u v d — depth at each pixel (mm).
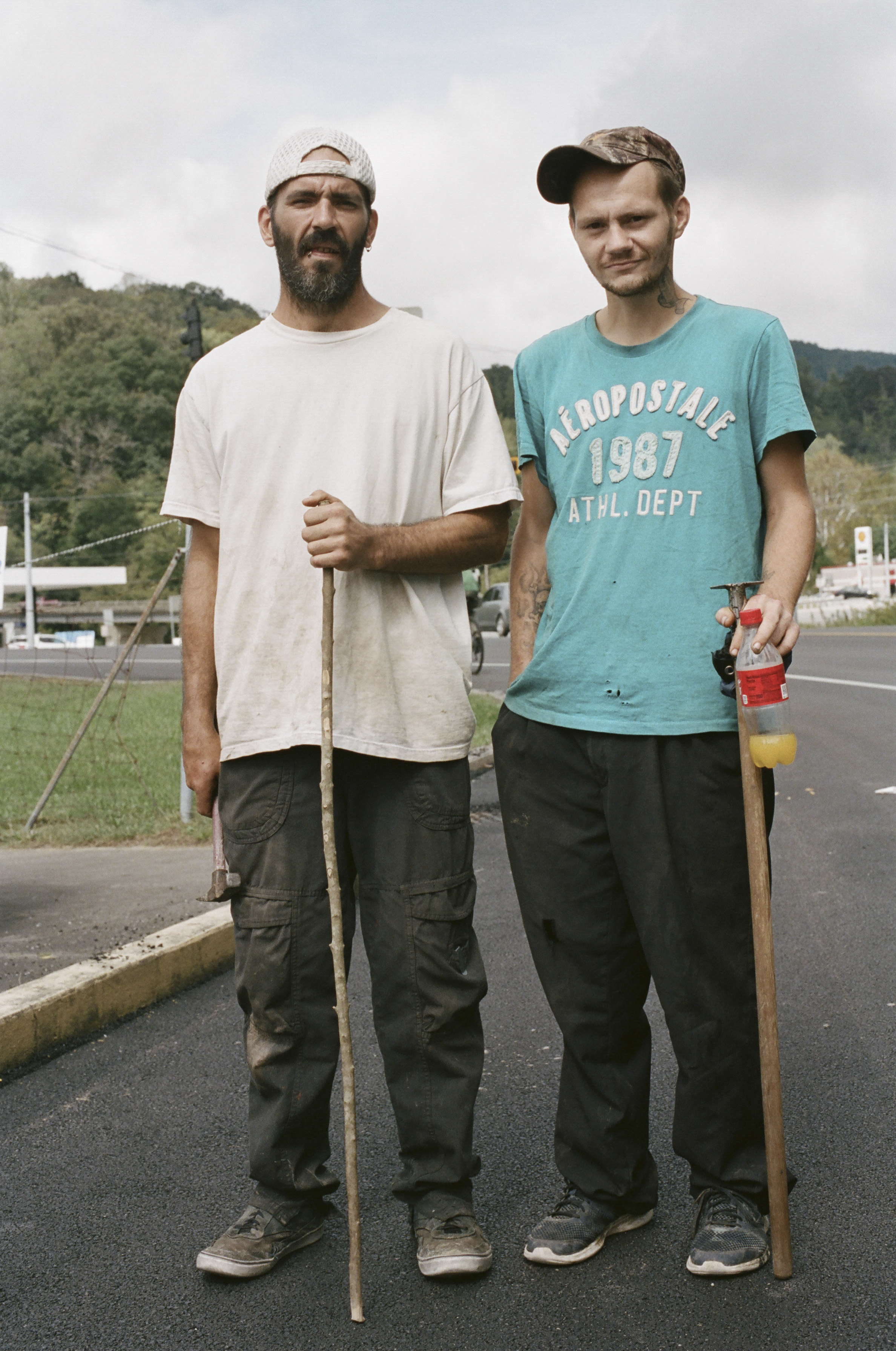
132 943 4770
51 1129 3406
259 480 2650
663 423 2525
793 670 19578
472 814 8578
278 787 2617
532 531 2820
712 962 2533
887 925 5148
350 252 2633
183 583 2873
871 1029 3924
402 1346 2303
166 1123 3420
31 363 103750
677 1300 2422
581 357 2639
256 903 2623
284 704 2631
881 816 7711
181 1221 2848
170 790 9383
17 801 9023
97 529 93625
